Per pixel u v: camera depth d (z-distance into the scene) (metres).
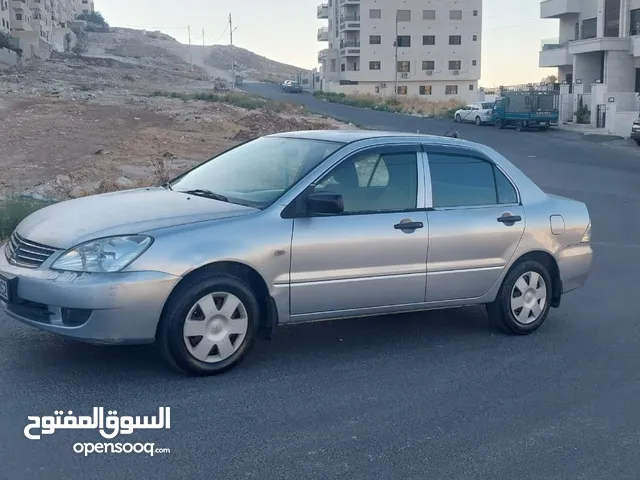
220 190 6.58
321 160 6.36
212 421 5.13
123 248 5.50
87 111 33.50
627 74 46.44
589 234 7.70
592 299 8.91
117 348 6.45
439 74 95.12
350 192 6.36
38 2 105.25
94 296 5.34
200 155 24.52
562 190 19.98
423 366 6.40
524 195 7.32
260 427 5.07
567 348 7.03
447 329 7.51
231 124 34.31
